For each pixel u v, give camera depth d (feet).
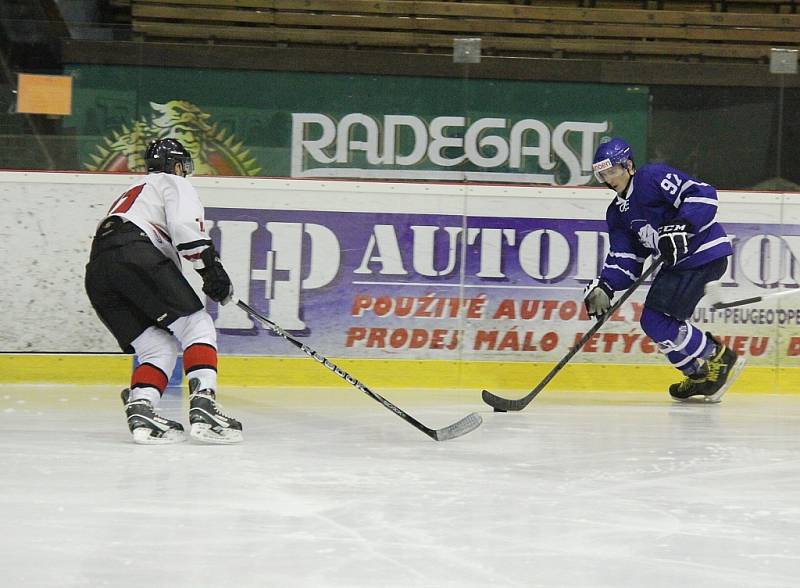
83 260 60.44
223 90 61.87
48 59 60.80
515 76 63.00
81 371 60.23
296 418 47.91
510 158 63.00
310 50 62.03
